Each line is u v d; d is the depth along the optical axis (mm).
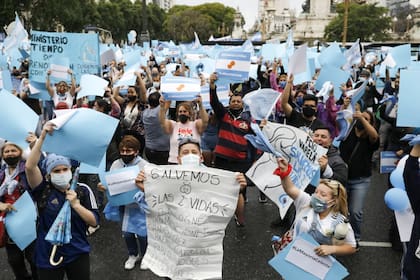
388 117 7512
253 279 4496
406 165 3033
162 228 3205
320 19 102500
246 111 5789
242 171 5707
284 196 3799
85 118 3191
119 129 6246
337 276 3064
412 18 83375
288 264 3113
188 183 3127
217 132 6492
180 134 5766
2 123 3447
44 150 3164
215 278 3117
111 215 4285
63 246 3242
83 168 4043
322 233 3123
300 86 10008
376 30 71625
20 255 3902
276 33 104938
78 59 8406
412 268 3098
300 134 3855
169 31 78938
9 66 12250
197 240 3098
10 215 3514
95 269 4645
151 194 3189
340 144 5168
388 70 11031
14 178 3654
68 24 43031
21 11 35875
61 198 3283
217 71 6555
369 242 5387
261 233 5590
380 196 7105
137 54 10070
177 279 3105
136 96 6883
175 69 12000
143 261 3275
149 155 6270
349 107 6078
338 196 3135
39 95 8258
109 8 60562
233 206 3100
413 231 3113
